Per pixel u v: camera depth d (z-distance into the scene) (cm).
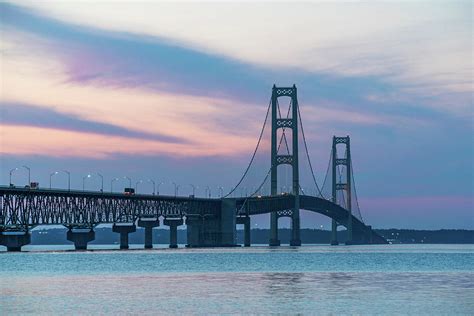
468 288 10494
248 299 9169
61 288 10712
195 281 11906
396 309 8225
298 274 13612
